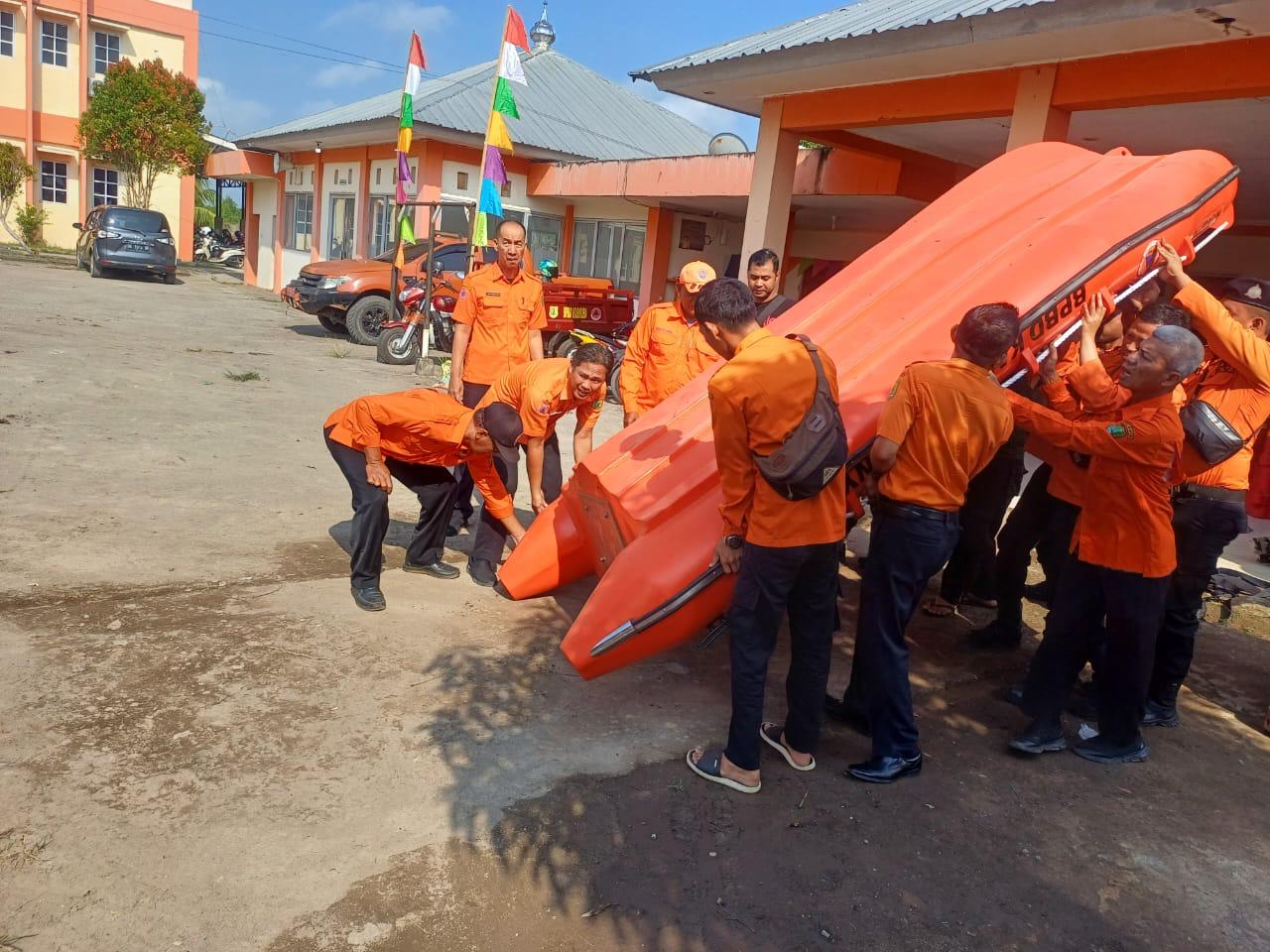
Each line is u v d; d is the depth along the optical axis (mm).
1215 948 2672
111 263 20531
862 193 11344
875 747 3395
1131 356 3254
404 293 13039
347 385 10406
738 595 3102
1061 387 3986
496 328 5797
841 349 4027
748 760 3199
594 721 3600
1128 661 3486
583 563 4633
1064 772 3576
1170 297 4340
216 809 2822
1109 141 9250
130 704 3336
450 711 3545
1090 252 4086
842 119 8406
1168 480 3406
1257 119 7574
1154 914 2793
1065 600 3523
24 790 2811
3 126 26516
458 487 5195
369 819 2859
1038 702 3623
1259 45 5648
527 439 4777
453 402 4359
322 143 21125
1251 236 12352
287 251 24875
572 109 21125
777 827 3051
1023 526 4527
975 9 6969
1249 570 6066
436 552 4918
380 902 2525
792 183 9383
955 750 3684
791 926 2605
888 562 3223
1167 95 6164
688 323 5277
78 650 3686
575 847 2842
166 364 10391
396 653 3963
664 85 9242
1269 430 5074
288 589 4500
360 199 20812
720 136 14484
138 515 5320
